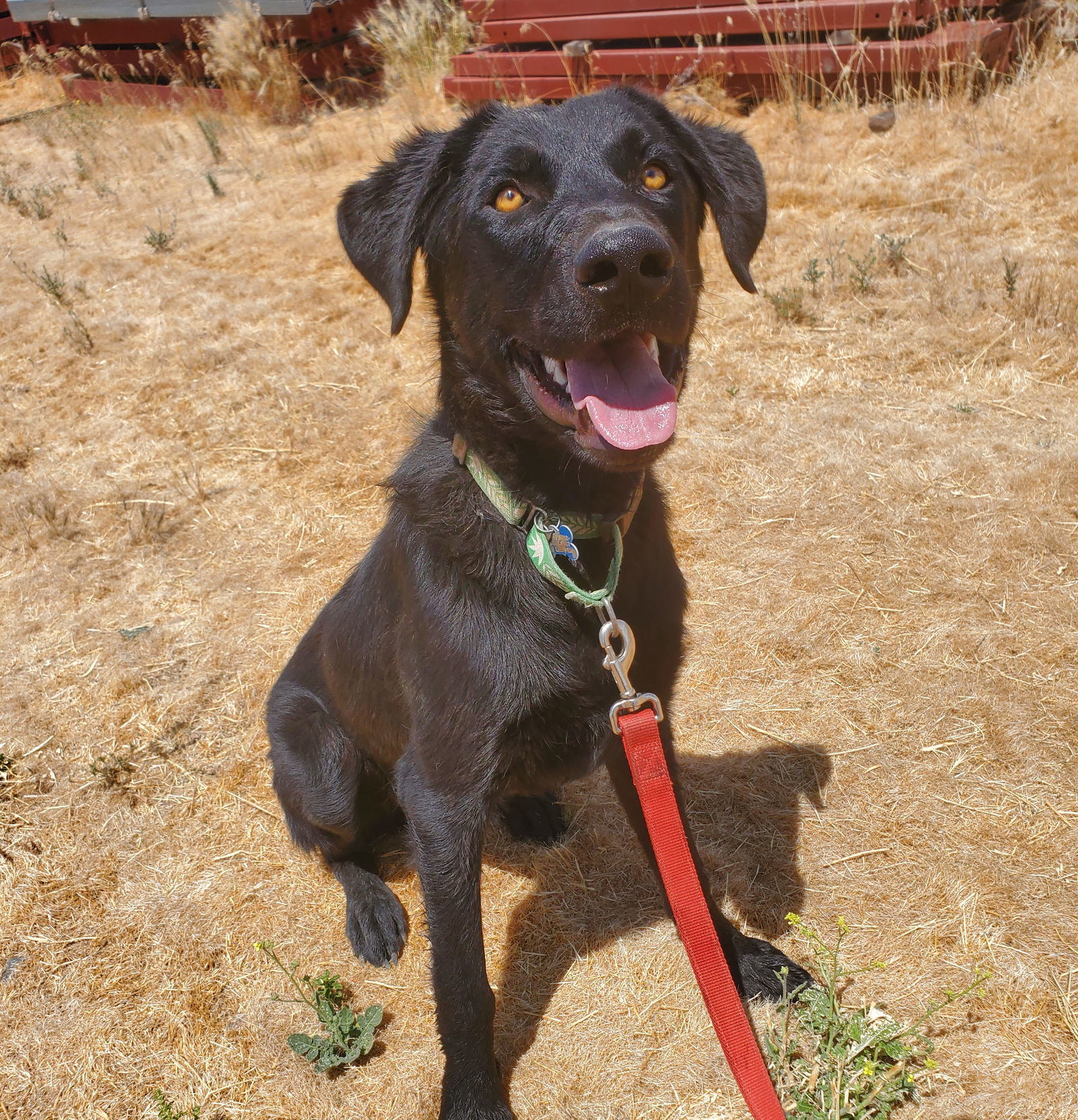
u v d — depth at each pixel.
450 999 0.67
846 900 0.78
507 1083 0.70
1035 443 1.19
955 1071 0.67
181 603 1.13
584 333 0.61
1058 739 0.87
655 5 2.15
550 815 0.88
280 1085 0.71
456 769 0.67
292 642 1.06
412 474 0.72
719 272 1.64
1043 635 0.96
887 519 1.11
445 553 0.68
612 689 0.69
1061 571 1.03
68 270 1.94
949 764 0.87
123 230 2.15
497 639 0.66
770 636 1.00
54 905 0.83
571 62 2.25
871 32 2.10
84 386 1.54
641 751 0.63
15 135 2.98
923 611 1.01
